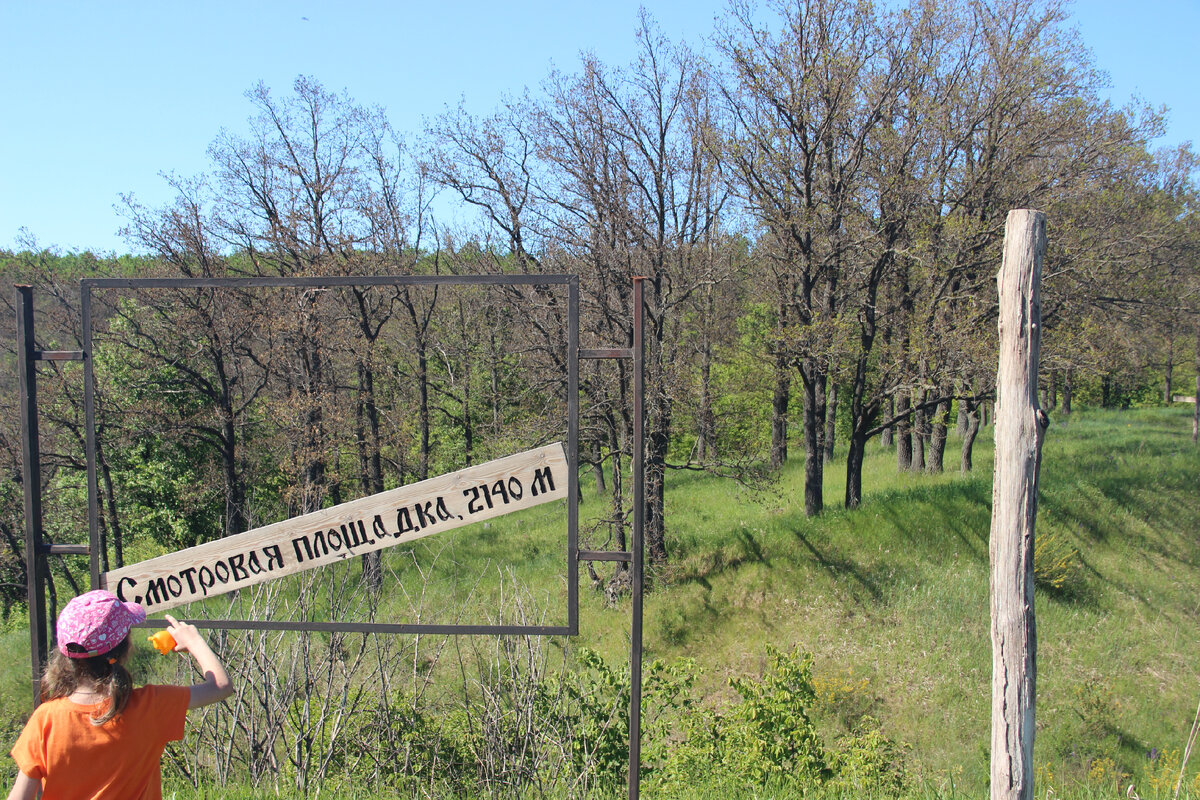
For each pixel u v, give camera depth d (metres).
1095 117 17.38
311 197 21.38
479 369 25.45
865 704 13.49
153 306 19.94
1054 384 19.59
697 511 22.89
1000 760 3.29
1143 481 19.17
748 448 19.56
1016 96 17.14
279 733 5.95
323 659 6.36
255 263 21.72
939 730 12.86
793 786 7.17
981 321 17.06
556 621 16.14
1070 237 16.78
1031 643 3.26
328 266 19.91
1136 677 13.86
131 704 2.30
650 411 17.45
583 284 17.44
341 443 19.73
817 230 17.22
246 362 23.42
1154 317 21.83
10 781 5.91
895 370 18.00
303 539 3.80
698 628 16.34
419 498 3.68
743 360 19.41
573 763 6.11
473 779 6.01
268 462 23.69
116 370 22.31
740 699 14.34
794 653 8.84
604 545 19.62
